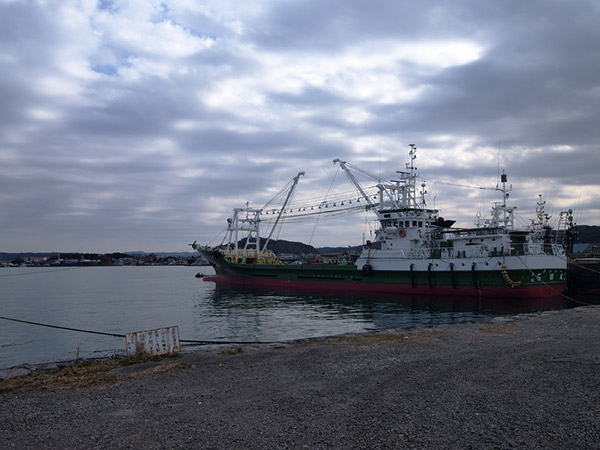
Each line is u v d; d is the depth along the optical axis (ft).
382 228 201.16
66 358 87.35
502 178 178.81
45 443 28.68
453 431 29.17
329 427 30.25
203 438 28.78
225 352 58.29
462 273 168.14
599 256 253.03
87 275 608.19
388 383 41.01
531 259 156.25
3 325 133.80
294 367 48.67
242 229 284.41
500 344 58.49
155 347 58.34
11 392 41.22
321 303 174.81
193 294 239.30
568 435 28.22
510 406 33.86
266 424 31.07
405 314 139.85
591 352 52.13
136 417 33.27
